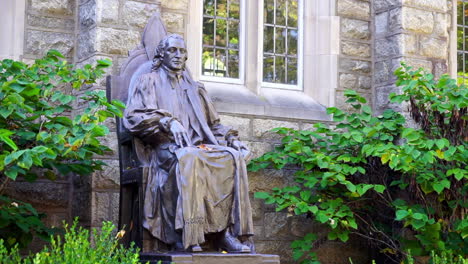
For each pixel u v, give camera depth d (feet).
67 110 27.07
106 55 26.53
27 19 27.30
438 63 31.78
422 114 27.86
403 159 26.16
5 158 18.94
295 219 29.84
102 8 26.58
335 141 28.22
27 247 25.91
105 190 26.02
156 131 22.65
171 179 22.06
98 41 26.43
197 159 21.83
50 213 26.94
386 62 31.65
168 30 28.50
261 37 30.73
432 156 25.59
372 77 32.24
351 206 29.12
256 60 30.45
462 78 34.40
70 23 27.99
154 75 23.91
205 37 29.99
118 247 23.36
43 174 26.91
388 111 29.86
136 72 24.56
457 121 27.17
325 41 31.68
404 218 26.76
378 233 29.43
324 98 31.40
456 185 27.32
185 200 21.43
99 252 19.56
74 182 27.27
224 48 30.37
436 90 27.35
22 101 20.36
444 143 25.71
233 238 22.08
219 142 24.08
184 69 24.52
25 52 27.14
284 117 30.09
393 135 29.12
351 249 30.48
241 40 30.76
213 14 30.27
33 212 23.07
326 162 27.27
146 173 22.47
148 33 25.70
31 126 22.34
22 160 19.03
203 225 21.67
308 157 28.40
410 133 26.40
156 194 22.33
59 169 23.75
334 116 28.78
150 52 25.44
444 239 27.73
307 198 27.78
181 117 23.72
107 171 26.11
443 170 27.48
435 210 27.84
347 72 31.78
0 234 23.29
